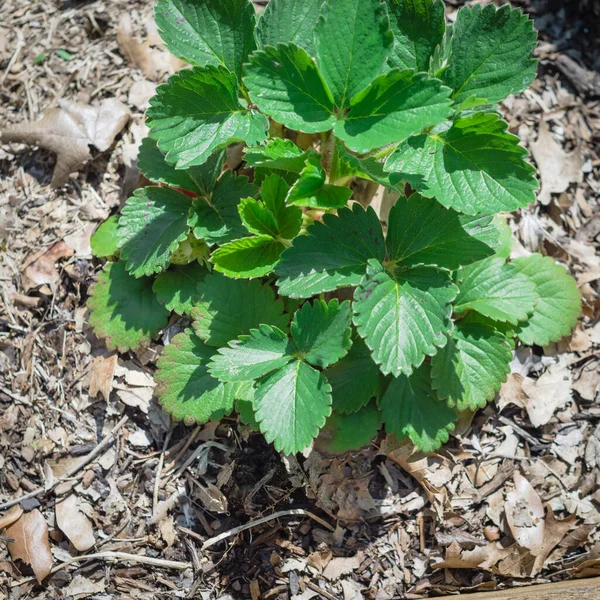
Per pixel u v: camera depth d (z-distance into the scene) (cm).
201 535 63
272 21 59
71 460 64
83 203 70
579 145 76
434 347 55
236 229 61
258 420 55
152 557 62
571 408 68
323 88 54
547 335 66
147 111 57
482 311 62
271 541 63
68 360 66
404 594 62
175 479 64
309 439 55
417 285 56
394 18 56
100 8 77
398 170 55
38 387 66
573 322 66
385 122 53
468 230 57
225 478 63
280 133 65
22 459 64
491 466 65
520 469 65
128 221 62
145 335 64
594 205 75
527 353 68
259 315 61
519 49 55
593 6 81
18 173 72
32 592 61
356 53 53
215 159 62
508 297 63
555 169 75
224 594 62
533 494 64
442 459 65
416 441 61
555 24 80
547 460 66
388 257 58
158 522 63
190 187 62
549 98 78
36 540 62
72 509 63
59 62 76
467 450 65
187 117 58
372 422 62
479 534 63
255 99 53
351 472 64
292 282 55
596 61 80
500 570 62
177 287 63
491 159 54
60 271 68
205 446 64
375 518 64
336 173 61
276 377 56
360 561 63
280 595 62
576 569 62
